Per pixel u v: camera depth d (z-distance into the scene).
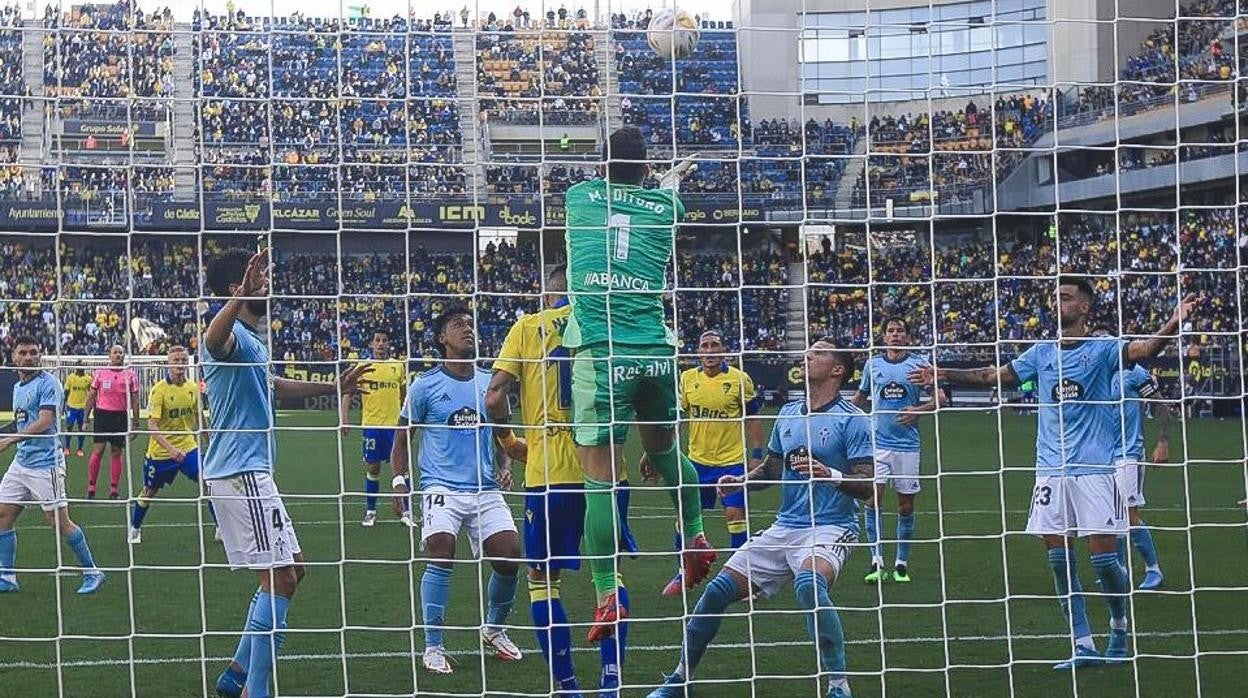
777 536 6.52
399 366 14.52
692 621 6.41
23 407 9.93
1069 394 7.39
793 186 24.52
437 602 7.30
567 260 6.28
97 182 23.81
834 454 6.49
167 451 12.74
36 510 15.84
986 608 9.05
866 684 6.89
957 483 17.95
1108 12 24.88
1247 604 9.16
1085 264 25.56
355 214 22.98
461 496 7.49
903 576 10.23
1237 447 20.77
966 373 7.61
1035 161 25.56
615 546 6.10
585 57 24.77
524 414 6.93
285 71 24.06
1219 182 24.45
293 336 26.86
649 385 6.16
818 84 24.81
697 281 25.45
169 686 6.87
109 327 25.39
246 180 22.97
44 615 8.91
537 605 6.61
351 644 8.00
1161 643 7.88
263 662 6.18
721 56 25.23
